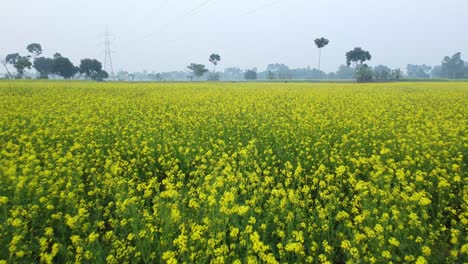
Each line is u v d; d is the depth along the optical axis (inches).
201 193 232.4
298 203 229.9
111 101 755.4
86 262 184.5
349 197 264.7
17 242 174.6
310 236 195.9
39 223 218.8
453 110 642.2
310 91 1160.8
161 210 210.5
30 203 231.6
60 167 295.6
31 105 660.7
